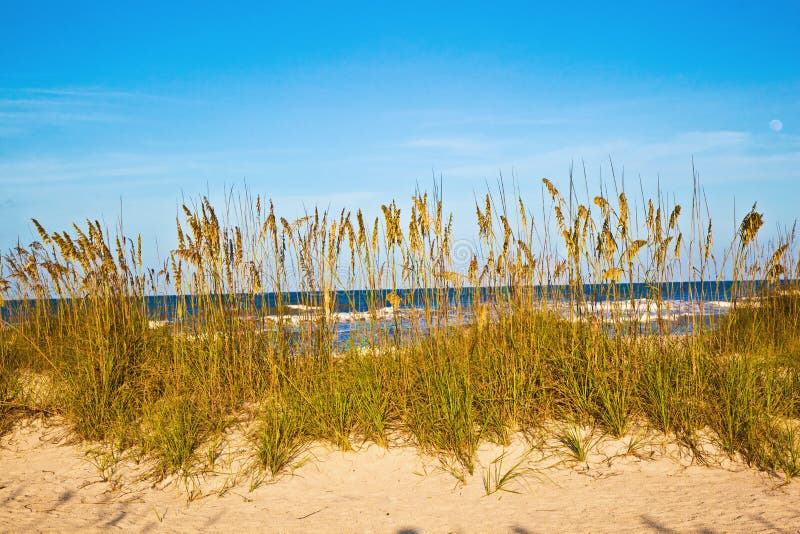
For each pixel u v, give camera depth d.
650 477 4.69
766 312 7.79
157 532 4.02
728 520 3.85
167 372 6.61
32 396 6.61
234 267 7.03
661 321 6.16
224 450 5.48
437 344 6.11
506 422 5.56
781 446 4.81
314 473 5.03
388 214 6.33
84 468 5.27
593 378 5.77
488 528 3.92
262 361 6.93
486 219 6.73
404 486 4.74
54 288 7.45
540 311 7.08
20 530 4.05
